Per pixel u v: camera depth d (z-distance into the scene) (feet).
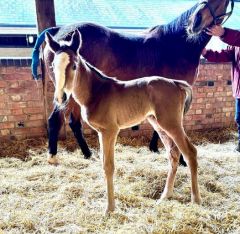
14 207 6.73
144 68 8.89
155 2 28.48
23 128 11.51
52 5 10.53
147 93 6.26
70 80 5.63
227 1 8.73
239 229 5.84
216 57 10.13
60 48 5.65
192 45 8.97
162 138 7.13
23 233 5.78
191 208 6.48
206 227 5.88
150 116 7.00
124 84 6.36
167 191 7.12
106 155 6.23
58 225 6.02
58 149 10.83
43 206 6.74
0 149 10.70
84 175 8.48
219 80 13.38
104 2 26.07
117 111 6.19
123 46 8.71
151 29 9.30
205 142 12.29
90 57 8.43
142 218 6.11
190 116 13.41
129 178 8.21
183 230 5.70
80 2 24.93
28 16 20.54
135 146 11.55
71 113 9.61
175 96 6.29
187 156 6.45
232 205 6.77
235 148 11.26
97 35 8.44
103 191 7.43
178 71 9.06
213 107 13.69
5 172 8.80
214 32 8.11
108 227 5.90
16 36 16.47
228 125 14.26
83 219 6.18
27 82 11.07
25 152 10.53
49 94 11.25
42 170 8.81
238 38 8.10
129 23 23.29
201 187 7.59
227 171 8.81
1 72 10.59
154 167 8.91
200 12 8.39
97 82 6.22
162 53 8.91
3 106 10.97
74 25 8.50
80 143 9.99
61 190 7.50
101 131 6.27
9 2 21.94
